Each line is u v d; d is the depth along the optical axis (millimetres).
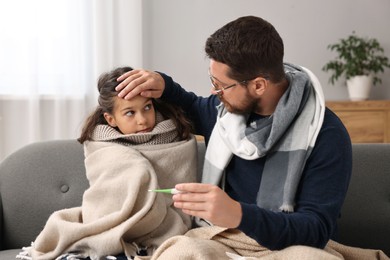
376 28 3701
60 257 1320
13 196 1663
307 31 3680
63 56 3309
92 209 1389
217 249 1213
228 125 1380
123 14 3408
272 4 3650
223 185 1416
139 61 3443
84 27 3357
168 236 1375
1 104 3277
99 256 1296
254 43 1207
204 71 3641
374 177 1594
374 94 3742
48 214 1653
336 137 1247
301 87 1277
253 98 1281
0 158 3299
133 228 1350
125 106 1441
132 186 1339
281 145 1284
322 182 1214
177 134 1524
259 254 1236
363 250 1337
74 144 1716
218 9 3629
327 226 1182
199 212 1068
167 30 3617
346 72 3467
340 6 3680
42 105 3330
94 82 3381
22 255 1452
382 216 1574
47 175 1676
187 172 1481
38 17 3254
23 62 3264
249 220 1083
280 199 1234
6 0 3205
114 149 1424
